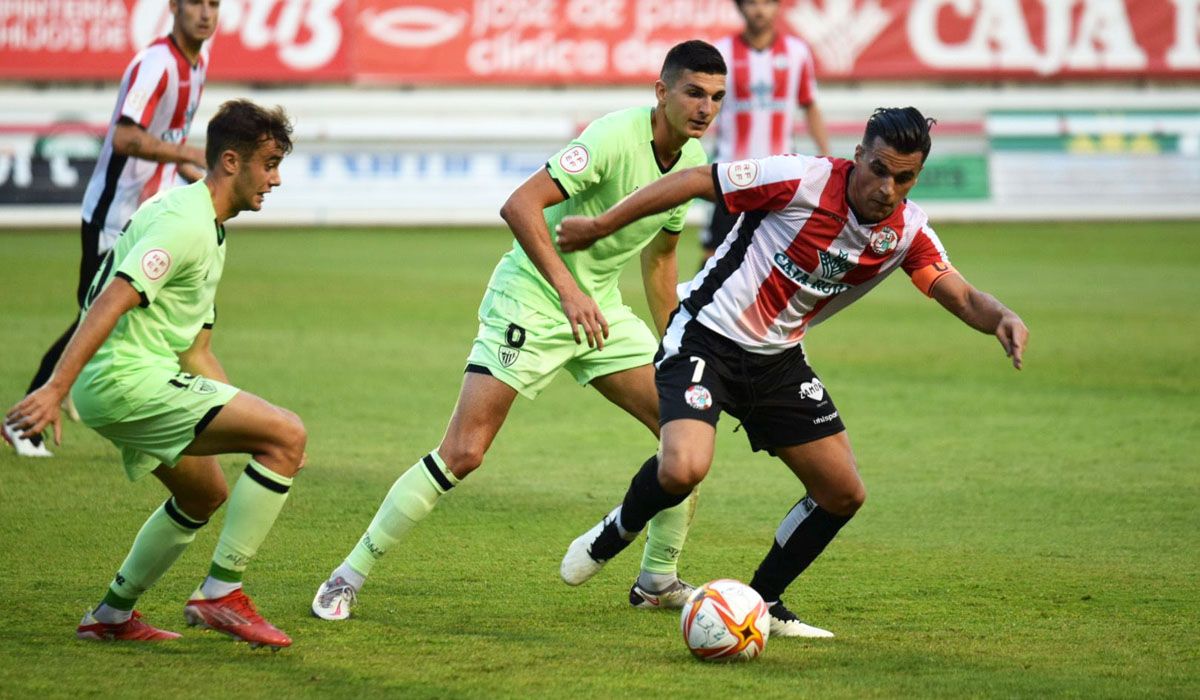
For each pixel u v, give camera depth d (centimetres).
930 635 1619
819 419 1639
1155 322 4522
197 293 1506
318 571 1873
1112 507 2320
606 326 1658
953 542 2094
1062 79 7775
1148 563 1973
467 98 7475
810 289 1603
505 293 1773
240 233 6906
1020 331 1547
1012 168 7750
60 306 4438
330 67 7225
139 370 1477
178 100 2647
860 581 1873
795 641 1591
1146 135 7869
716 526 2194
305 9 7175
